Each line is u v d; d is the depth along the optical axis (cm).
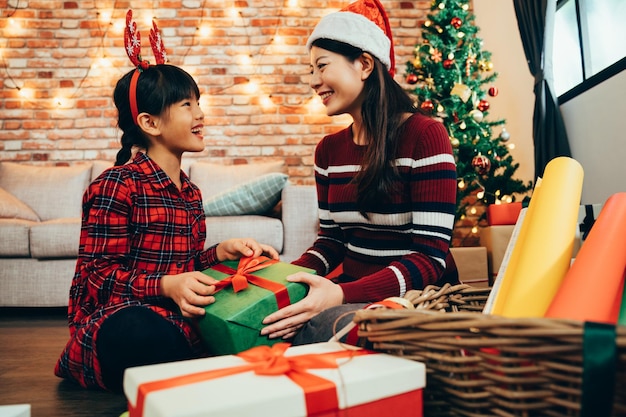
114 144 361
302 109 370
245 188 259
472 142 293
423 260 92
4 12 363
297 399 45
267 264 94
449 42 302
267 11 373
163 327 90
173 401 43
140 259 101
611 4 252
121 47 365
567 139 267
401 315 55
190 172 327
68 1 366
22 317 240
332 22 101
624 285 63
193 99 111
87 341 94
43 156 359
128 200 99
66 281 251
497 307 73
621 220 65
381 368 52
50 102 361
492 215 267
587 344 41
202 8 371
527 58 290
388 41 105
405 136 99
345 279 109
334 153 114
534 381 47
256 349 56
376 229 105
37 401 103
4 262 250
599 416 41
